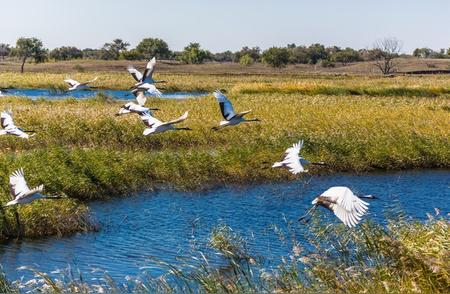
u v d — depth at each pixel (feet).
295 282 42.98
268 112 160.97
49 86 278.87
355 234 52.49
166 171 95.61
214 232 62.54
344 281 42.06
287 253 59.93
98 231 69.72
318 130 128.98
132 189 88.99
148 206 81.30
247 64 595.47
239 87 247.70
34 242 65.31
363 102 196.03
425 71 492.95
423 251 43.39
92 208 79.87
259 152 105.70
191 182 93.40
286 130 126.93
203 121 140.36
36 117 134.31
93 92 258.57
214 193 88.94
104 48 606.96
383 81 321.52
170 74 391.04
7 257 60.75
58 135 120.67
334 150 110.11
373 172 105.81
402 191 92.17
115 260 60.08
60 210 70.90
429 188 94.48
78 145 116.16
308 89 244.83
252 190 91.15
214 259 58.39
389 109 170.60
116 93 253.44
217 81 320.50
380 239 48.73
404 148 112.88
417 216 77.36
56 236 67.51
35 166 86.53
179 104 182.29
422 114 158.61
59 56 638.94
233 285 43.98
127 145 119.75
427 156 112.47
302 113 160.25
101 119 130.52
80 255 61.62
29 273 56.44
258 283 46.37
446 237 44.96
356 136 121.39
